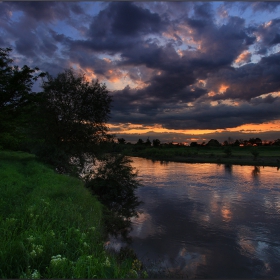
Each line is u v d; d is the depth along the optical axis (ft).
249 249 37.96
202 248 37.91
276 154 276.62
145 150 334.03
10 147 74.95
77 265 13.17
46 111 82.84
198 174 131.44
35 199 28.84
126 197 75.05
